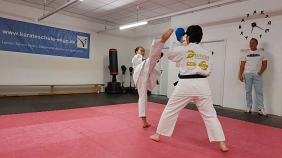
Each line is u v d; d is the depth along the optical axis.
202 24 5.49
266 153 1.98
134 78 2.70
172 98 2.09
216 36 5.21
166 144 2.12
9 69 5.50
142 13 6.24
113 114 3.51
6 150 1.80
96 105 4.47
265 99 4.32
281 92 4.11
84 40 7.04
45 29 6.10
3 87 5.44
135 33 8.50
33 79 5.93
